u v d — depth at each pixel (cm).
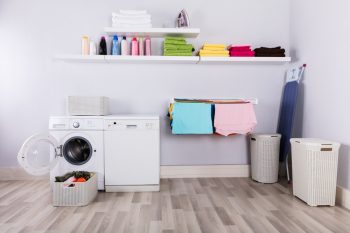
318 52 313
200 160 378
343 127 272
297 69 346
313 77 323
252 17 375
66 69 367
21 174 362
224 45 351
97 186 305
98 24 365
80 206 264
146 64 370
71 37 365
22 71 363
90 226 219
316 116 318
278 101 379
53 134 306
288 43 379
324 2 301
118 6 365
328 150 259
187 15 348
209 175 377
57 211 252
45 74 365
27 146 288
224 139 379
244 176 378
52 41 364
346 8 267
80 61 362
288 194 300
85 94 369
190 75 373
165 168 374
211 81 375
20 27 361
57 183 263
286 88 367
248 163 380
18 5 360
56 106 368
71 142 316
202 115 328
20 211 251
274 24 377
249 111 335
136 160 310
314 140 281
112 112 372
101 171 308
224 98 377
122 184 310
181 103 326
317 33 314
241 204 269
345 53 269
